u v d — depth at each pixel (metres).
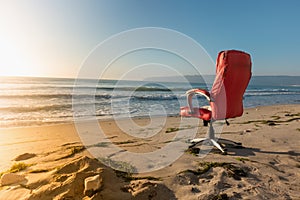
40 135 5.43
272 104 16.31
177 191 2.14
